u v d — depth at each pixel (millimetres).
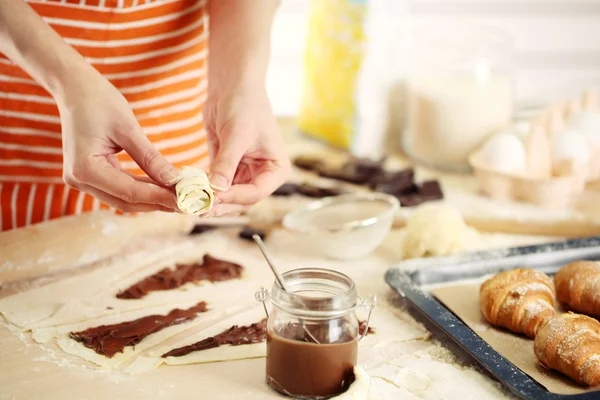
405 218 1099
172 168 792
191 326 867
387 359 822
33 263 957
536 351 799
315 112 1355
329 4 1278
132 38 958
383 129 1335
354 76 1282
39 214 1019
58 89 814
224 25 935
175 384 786
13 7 830
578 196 1160
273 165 890
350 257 1009
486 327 865
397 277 928
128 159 1011
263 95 900
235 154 848
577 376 771
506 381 759
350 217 1058
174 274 958
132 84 980
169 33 972
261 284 947
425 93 1272
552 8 1485
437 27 1409
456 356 829
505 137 1166
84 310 889
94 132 801
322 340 750
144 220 1027
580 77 1539
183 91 1012
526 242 1084
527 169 1152
